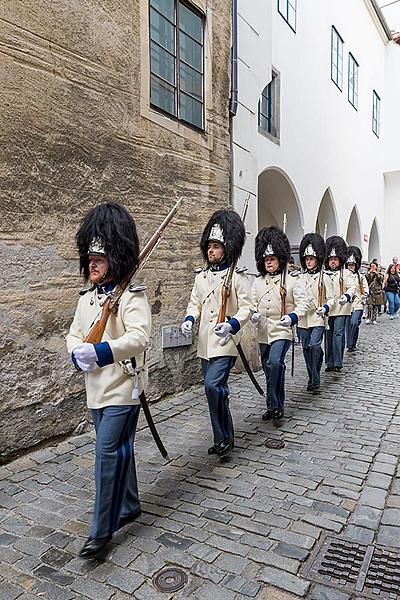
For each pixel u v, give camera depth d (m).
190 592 2.33
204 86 5.97
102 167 4.43
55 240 3.98
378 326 12.88
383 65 20.39
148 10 4.91
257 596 2.30
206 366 3.89
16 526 2.87
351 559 2.58
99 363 2.47
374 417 4.98
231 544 2.71
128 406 2.66
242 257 6.99
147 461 3.81
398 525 2.92
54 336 3.99
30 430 3.83
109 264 2.67
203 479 3.51
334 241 7.48
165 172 5.26
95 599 2.29
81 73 4.18
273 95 10.77
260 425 4.70
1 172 3.58
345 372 7.17
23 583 2.39
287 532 2.83
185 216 5.60
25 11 3.68
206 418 4.82
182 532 2.82
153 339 5.20
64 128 4.04
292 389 6.14
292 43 11.55
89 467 3.65
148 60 4.93
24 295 3.76
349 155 16.30
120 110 4.61
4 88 3.56
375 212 19.81
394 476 3.59
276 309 4.86
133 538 2.76
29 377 3.81
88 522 2.93
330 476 3.58
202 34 5.95
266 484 3.44
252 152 7.29
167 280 5.37
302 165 12.24
